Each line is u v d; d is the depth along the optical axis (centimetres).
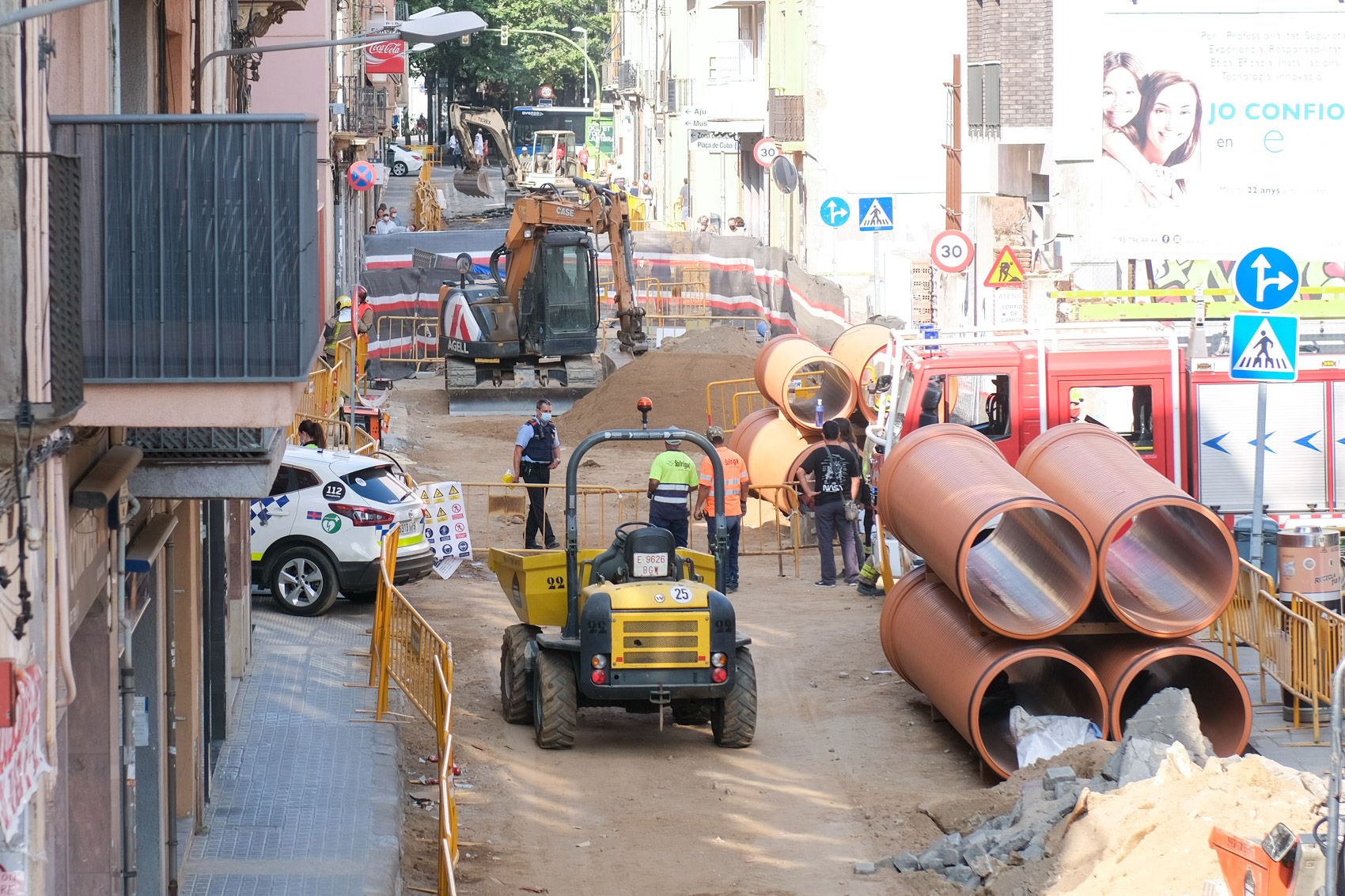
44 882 1367
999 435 4028
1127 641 2950
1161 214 5662
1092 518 2884
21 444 1258
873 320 6894
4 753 1214
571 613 3109
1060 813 2428
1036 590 3061
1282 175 5612
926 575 3275
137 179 1584
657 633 3019
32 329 1291
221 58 3047
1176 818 2209
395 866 2381
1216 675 2972
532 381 7750
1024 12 6425
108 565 1761
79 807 1742
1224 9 5556
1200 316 3875
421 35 2448
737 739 3119
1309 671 2967
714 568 3312
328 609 4141
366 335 7512
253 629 3884
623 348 8250
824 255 9588
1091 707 2936
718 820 2730
